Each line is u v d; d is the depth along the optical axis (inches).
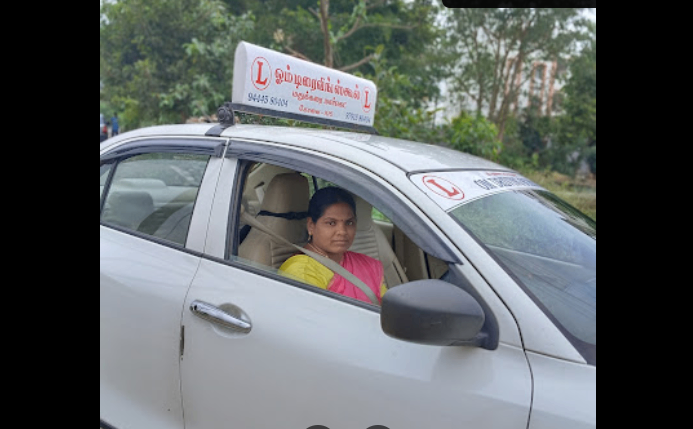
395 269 93.7
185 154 90.8
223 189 83.4
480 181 80.5
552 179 491.8
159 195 92.4
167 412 80.7
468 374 59.0
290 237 88.7
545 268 68.4
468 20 513.7
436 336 55.6
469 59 529.0
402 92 465.1
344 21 494.0
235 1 493.7
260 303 73.3
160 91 424.8
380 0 424.5
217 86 398.9
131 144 101.2
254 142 84.3
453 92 547.8
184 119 421.1
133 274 86.2
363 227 91.3
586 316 63.0
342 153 77.3
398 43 532.4
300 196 89.5
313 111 104.8
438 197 70.6
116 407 85.7
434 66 540.7
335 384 64.9
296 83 100.5
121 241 92.7
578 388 55.4
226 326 74.1
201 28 415.2
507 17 498.6
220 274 78.6
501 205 76.4
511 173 92.8
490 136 323.9
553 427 54.2
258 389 70.6
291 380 68.0
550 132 528.1
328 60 338.3
